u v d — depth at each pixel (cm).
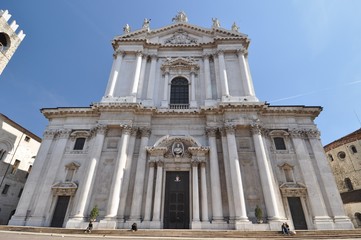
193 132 2352
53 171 2227
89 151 2286
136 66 2758
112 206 1889
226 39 2923
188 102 2655
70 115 2547
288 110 2416
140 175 2089
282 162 2198
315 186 2042
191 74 2800
